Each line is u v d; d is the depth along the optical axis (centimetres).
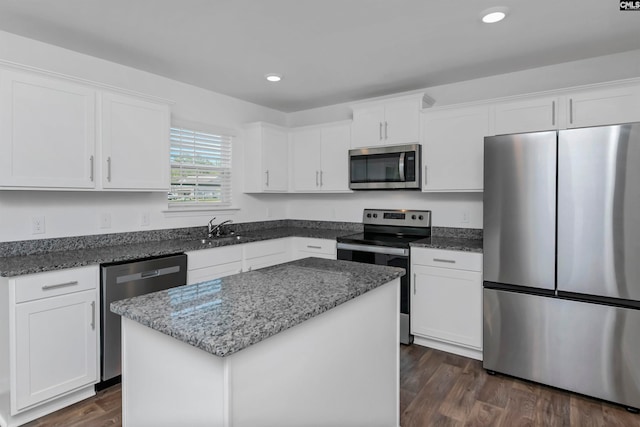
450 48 257
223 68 296
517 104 274
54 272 203
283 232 395
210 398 99
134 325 122
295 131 406
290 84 337
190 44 250
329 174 380
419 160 320
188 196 343
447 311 281
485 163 246
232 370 95
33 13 207
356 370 149
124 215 292
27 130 212
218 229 358
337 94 369
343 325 140
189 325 105
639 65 260
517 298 237
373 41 246
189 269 276
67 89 229
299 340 119
